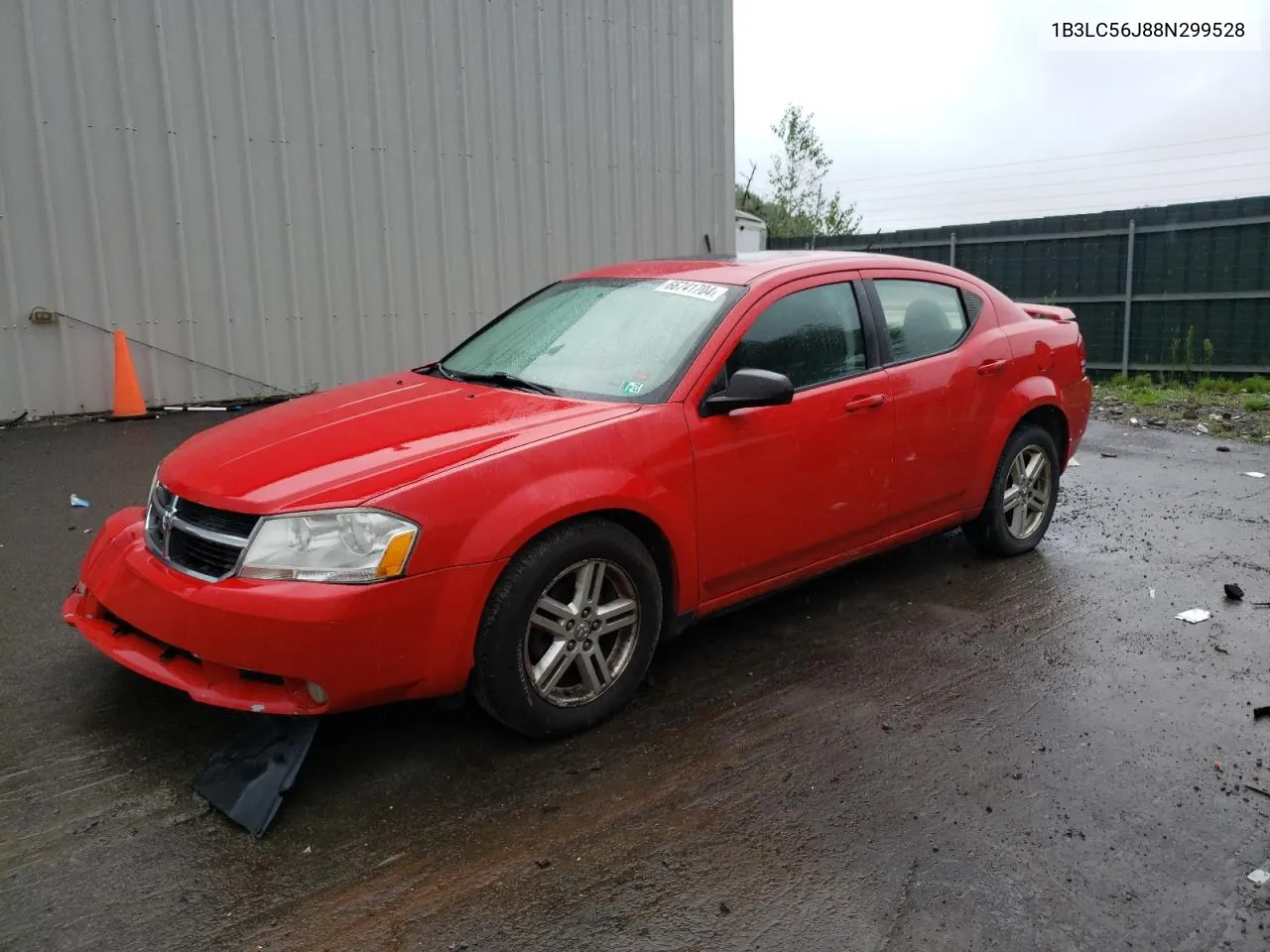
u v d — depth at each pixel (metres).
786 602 4.98
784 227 27.36
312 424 3.81
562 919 2.68
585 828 3.08
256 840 2.99
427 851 2.96
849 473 4.46
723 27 12.98
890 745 3.59
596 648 3.61
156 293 9.17
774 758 3.50
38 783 3.26
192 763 3.39
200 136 9.20
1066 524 6.43
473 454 3.37
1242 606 4.96
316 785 3.29
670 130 12.59
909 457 4.76
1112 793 3.28
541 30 11.21
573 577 3.55
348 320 10.28
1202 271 13.27
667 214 12.73
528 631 3.40
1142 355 13.95
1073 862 2.93
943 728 3.71
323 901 2.74
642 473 3.67
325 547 3.09
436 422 3.70
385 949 2.57
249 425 4.00
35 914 2.67
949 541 6.00
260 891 2.78
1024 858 2.94
